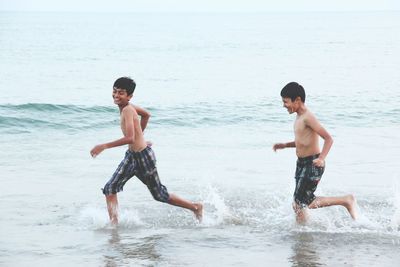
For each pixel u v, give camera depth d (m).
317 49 47.25
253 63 35.47
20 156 9.77
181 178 8.27
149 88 23.02
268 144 11.30
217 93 21.17
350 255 4.84
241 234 5.53
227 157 9.95
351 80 25.31
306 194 5.68
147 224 5.91
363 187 7.69
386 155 10.09
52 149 10.50
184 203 5.92
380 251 4.96
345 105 17.36
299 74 28.52
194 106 16.88
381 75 27.22
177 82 25.23
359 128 13.43
